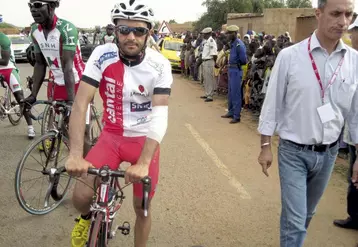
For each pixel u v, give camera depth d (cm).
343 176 507
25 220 367
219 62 1087
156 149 237
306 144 254
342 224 375
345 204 424
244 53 754
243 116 855
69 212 385
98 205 222
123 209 394
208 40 1004
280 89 258
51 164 380
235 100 775
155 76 246
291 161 258
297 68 250
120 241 338
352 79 249
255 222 378
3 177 463
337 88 247
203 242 341
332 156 263
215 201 418
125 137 262
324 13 238
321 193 278
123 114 258
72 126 235
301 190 254
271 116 262
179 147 605
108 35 1296
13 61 638
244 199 425
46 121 470
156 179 265
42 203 379
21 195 350
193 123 775
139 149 264
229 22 3148
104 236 227
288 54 254
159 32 2061
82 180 242
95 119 464
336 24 233
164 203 409
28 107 429
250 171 510
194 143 630
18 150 565
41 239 337
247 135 691
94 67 245
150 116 262
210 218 382
